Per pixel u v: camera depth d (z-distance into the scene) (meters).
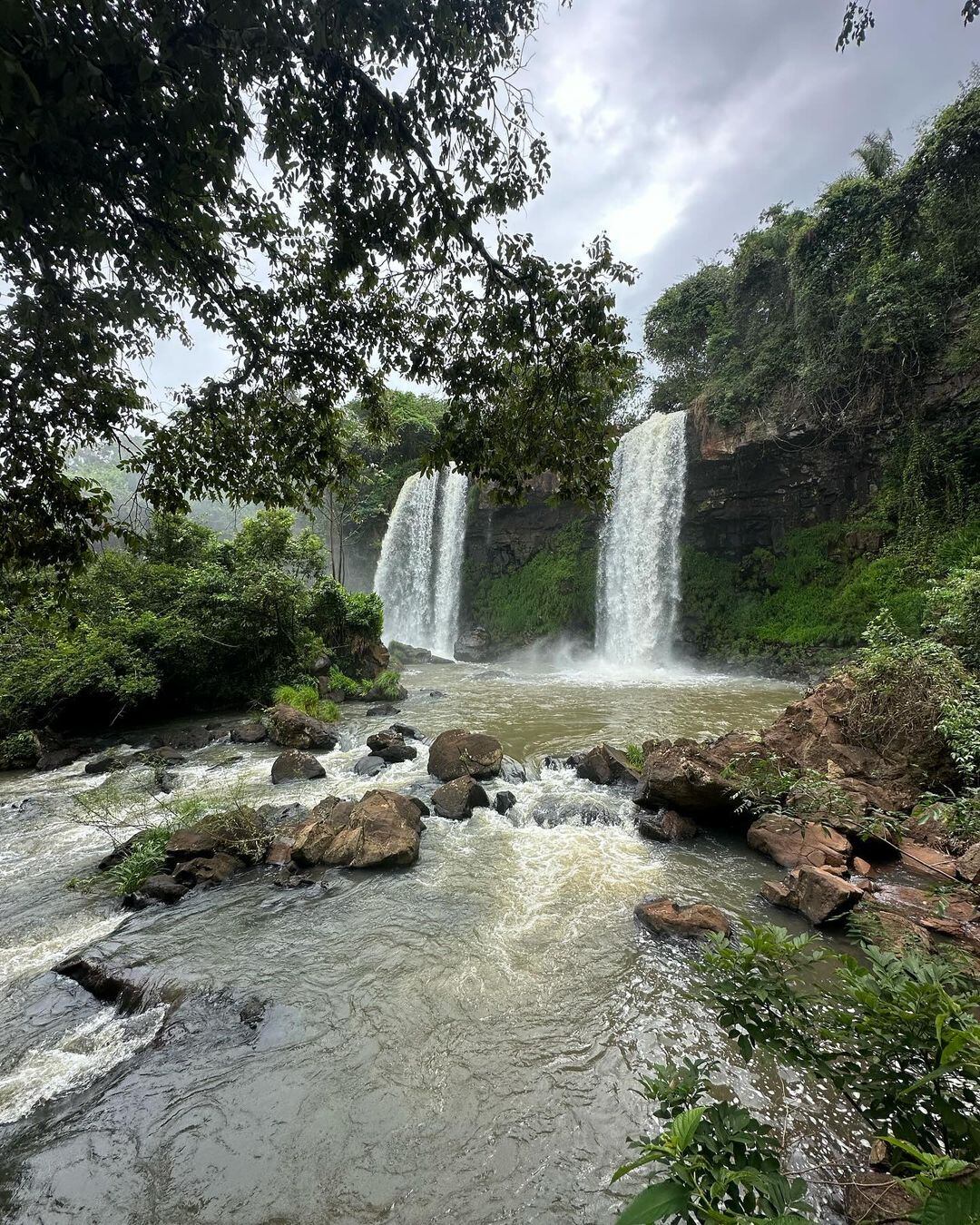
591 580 26.27
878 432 17.30
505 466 4.40
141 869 5.42
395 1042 3.37
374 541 36.00
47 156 2.35
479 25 3.02
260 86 2.86
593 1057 3.21
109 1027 3.62
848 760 6.46
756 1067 3.07
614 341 3.73
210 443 4.50
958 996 1.56
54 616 5.22
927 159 14.72
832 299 17.12
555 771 8.39
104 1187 2.54
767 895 4.81
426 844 6.12
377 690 15.57
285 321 4.05
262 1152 2.69
